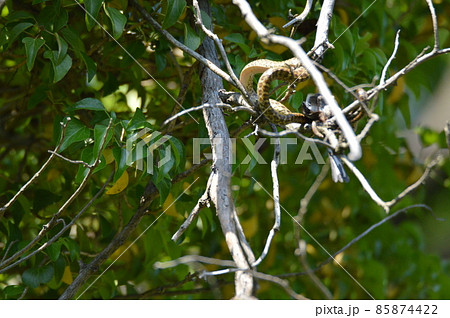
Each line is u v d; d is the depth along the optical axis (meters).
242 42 3.05
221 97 2.62
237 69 3.11
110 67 3.64
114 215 3.64
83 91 3.78
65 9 3.02
